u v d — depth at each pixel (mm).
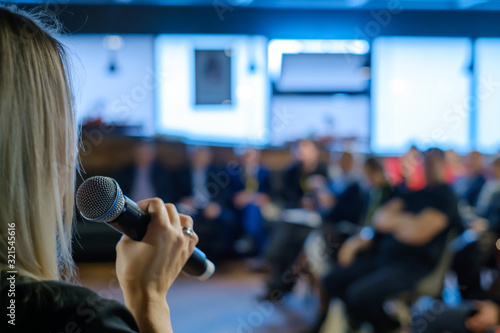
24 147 463
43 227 473
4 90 451
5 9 496
